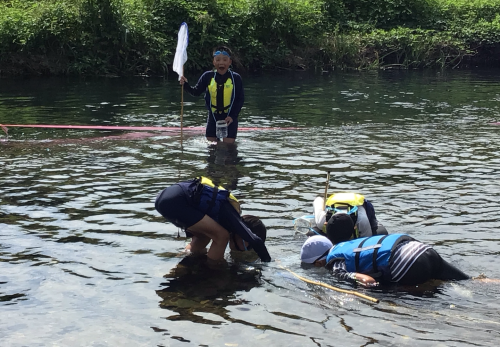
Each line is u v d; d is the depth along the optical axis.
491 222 5.34
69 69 19.56
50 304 3.76
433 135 9.87
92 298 3.85
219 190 4.68
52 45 19.77
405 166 7.57
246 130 10.39
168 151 8.53
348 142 9.26
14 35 19.05
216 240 4.59
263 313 3.66
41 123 10.84
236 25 22.73
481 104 13.78
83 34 20.03
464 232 5.08
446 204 5.89
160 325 3.50
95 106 13.11
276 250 4.78
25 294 3.89
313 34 24.30
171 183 6.69
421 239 4.91
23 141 9.12
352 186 6.58
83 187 6.46
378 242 4.27
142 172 7.19
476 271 4.30
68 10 19.97
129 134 9.90
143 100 14.27
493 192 6.34
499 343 3.29
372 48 24.39
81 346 3.26
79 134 9.82
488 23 26.42
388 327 3.47
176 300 3.85
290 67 23.28
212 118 9.38
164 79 19.30
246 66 22.59
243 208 5.76
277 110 12.83
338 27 24.91
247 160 7.96
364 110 12.86
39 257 4.51
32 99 13.93
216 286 4.08
